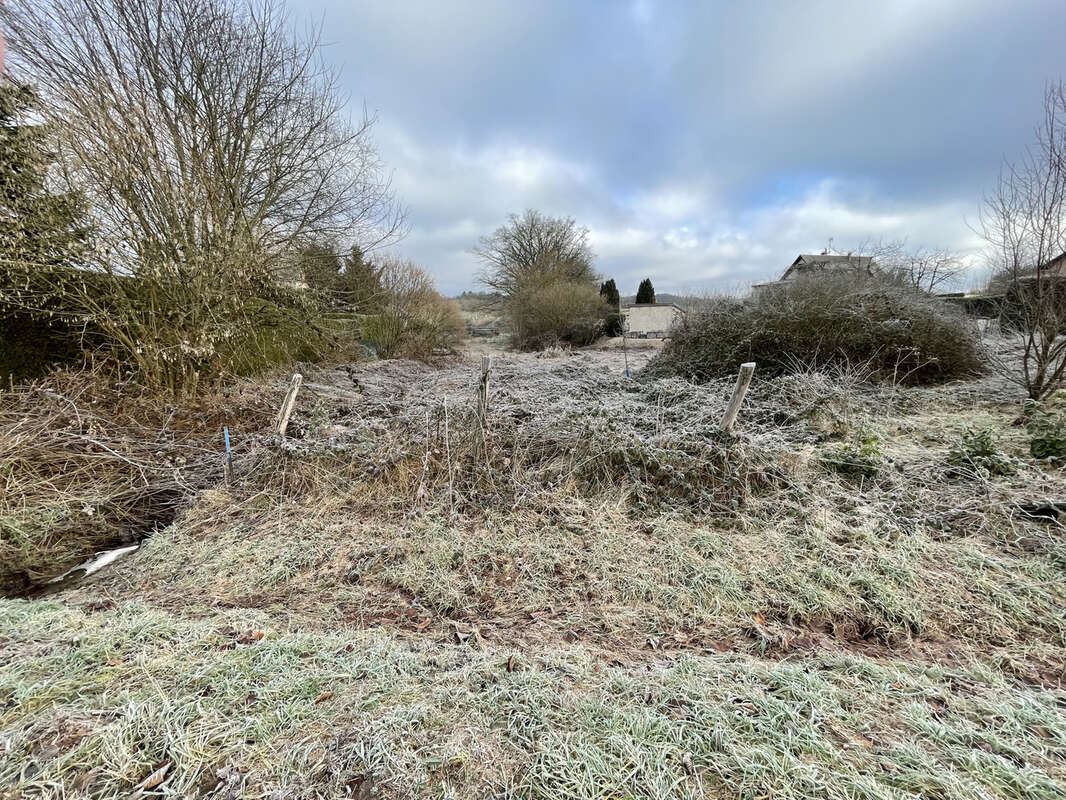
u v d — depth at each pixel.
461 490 3.52
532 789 1.24
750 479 3.36
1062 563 2.38
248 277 6.89
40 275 4.95
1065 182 4.15
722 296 10.03
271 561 2.82
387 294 12.86
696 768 1.30
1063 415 3.80
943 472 3.29
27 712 1.50
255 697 1.58
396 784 1.25
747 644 2.03
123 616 2.16
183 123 6.18
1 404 4.38
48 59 5.07
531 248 28.28
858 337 6.05
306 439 4.36
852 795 1.20
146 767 1.31
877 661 1.85
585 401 5.37
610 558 2.69
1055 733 1.42
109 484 3.93
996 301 5.89
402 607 2.37
